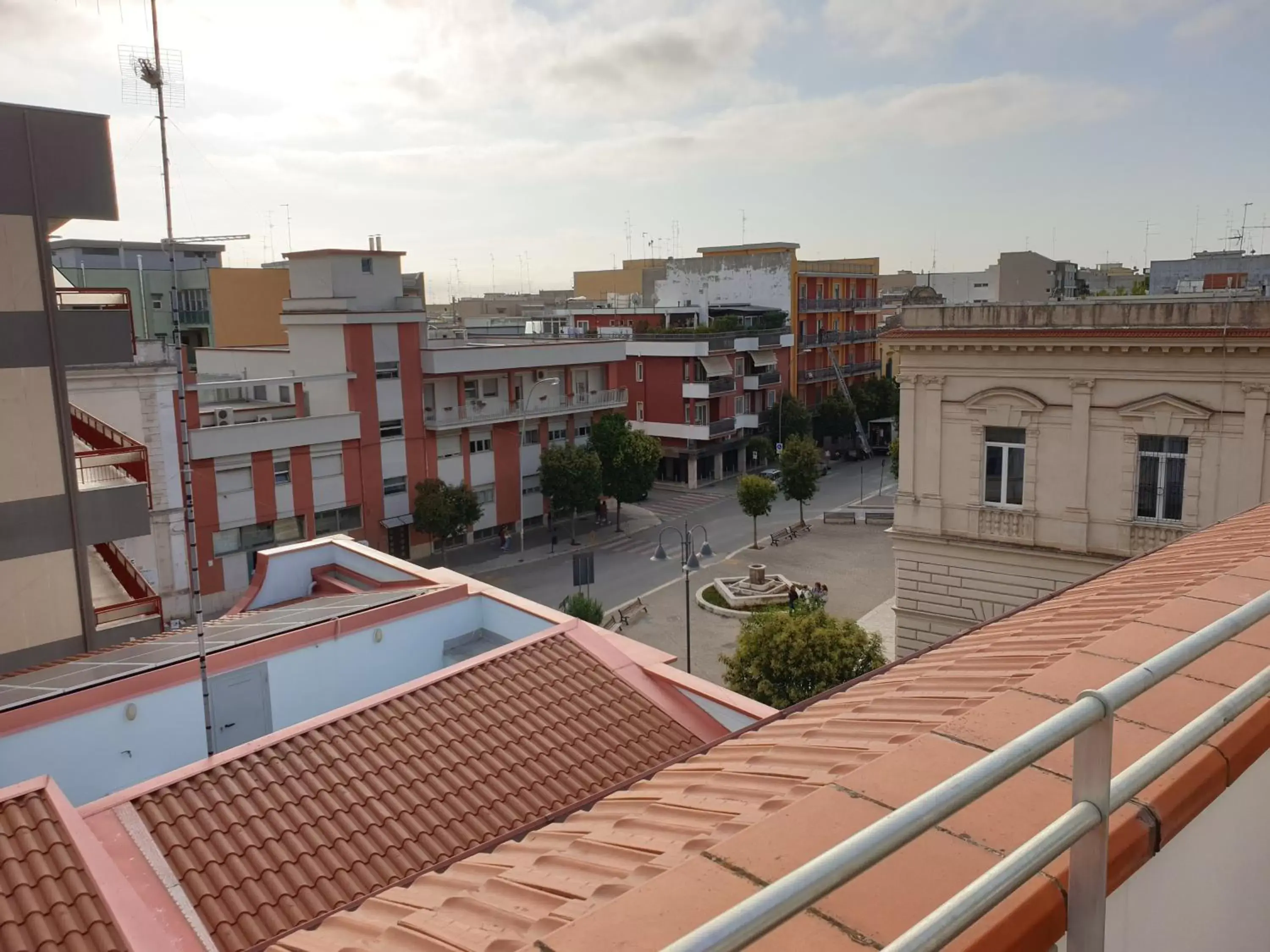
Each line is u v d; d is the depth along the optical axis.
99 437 20.48
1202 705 2.78
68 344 17.55
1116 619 5.94
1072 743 2.55
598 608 30.80
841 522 50.56
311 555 18.19
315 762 9.70
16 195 16.83
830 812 2.29
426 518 42.38
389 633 13.26
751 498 45.59
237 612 17.05
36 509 17.41
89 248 60.78
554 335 61.03
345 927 5.12
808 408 68.75
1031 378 20.31
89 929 6.75
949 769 2.46
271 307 58.19
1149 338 18.59
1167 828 2.20
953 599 22.31
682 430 58.50
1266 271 37.25
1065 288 37.72
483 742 10.50
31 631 17.52
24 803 8.10
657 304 75.25
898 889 1.94
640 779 6.43
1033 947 1.80
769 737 5.70
